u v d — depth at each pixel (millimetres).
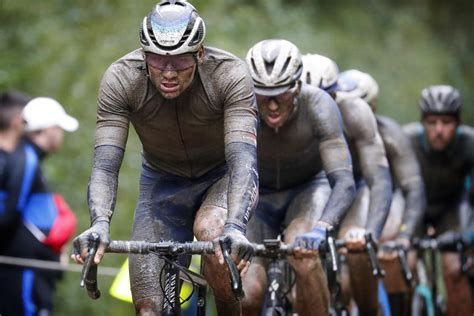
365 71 36812
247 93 12031
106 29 29812
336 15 38781
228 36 31078
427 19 42625
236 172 11570
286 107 14148
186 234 13047
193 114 12234
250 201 11422
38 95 28047
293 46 14219
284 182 15367
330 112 14633
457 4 43688
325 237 13414
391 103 36281
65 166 26766
